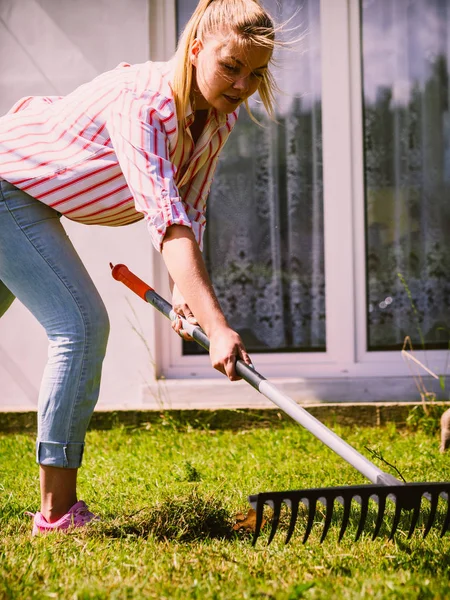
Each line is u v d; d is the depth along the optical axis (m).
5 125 2.89
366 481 3.50
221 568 2.42
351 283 5.37
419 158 5.48
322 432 2.40
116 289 5.25
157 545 2.65
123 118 2.59
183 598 2.18
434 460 3.89
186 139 2.83
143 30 5.19
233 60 2.49
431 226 5.51
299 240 5.53
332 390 5.25
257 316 5.57
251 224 5.55
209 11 2.56
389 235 5.51
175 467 3.86
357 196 5.37
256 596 2.19
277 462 3.97
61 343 2.83
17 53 5.22
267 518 2.89
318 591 2.19
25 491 3.46
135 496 3.32
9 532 2.91
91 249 5.24
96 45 5.20
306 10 5.38
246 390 5.23
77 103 2.81
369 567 2.41
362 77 5.41
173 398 5.24
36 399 5.29
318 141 5.46
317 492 2.32
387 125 5.47
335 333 5.39
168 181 2.51
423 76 5.45
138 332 5.26
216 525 2.82
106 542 2.67
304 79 5.42
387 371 5.34
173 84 2.64
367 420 4.94
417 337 5.51
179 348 5.38
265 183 5.53
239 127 5.52
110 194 2.78
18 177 2.76
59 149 2.78
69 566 2.46
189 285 2.42
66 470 2.86
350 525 2.83
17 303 5.27
